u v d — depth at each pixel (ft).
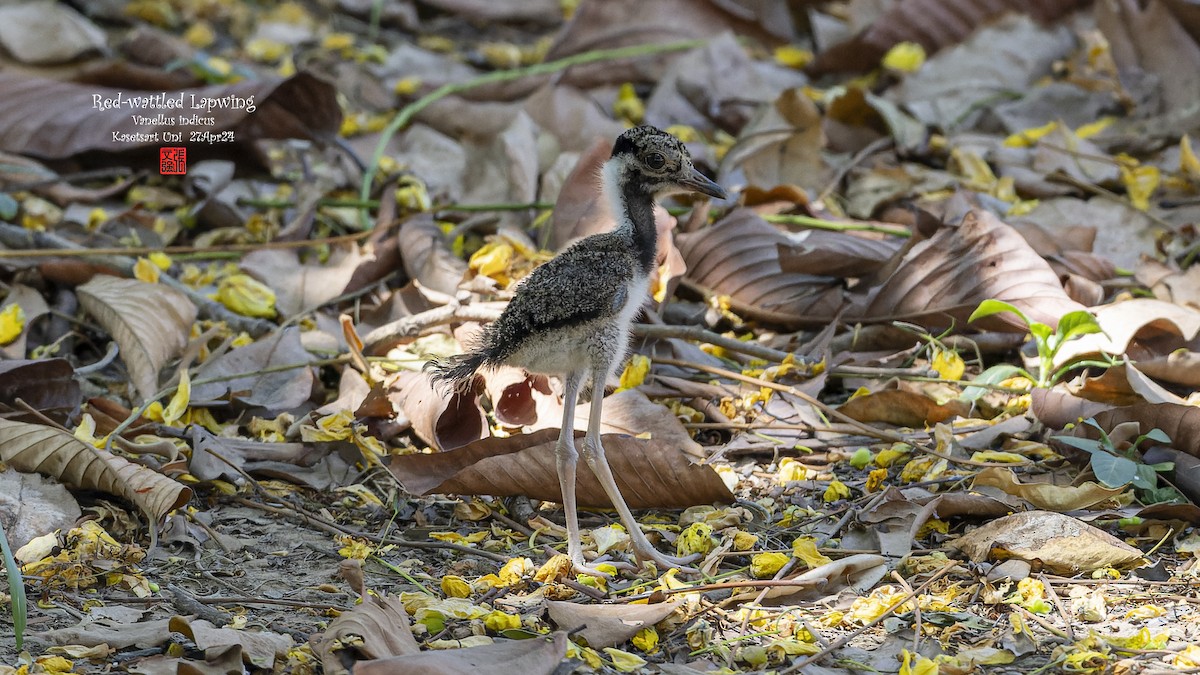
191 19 62.85
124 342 34.40
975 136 48.26
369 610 22.12
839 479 30.01
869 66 56.59
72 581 24.70
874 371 33.83
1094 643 22.27
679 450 27.99
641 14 57.26
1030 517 26.09
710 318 37.76
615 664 22.04
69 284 38.34
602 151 39.27
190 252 40.81
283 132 44.62
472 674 20.38
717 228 38.55
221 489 29.37
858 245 37.88
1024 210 43.06
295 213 43.78
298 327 35.76
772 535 27.50
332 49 59.67
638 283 27.27
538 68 52.80
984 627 23.27
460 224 42.47
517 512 28.55
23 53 49.14
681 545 26.76
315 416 31.94
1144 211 41.96
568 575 25.77
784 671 21.89
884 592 24.35
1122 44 51.72
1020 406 32.45
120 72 48.78
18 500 27.04
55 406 30.48
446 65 58.18
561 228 39.24
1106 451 28.09
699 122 51.55
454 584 24.79
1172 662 21.71
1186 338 32.50
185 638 22.66
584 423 30.68
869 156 47.32
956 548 26.32
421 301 37.06
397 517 28.73
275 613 24.09
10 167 43.34
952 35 55.57
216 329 35.65
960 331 35.63
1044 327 31.71
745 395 33.37
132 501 27.20
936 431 30.48
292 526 28.12
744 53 53.62
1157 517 26.91
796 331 37.55
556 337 25.75
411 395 31.96
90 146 43.96
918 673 21.24
